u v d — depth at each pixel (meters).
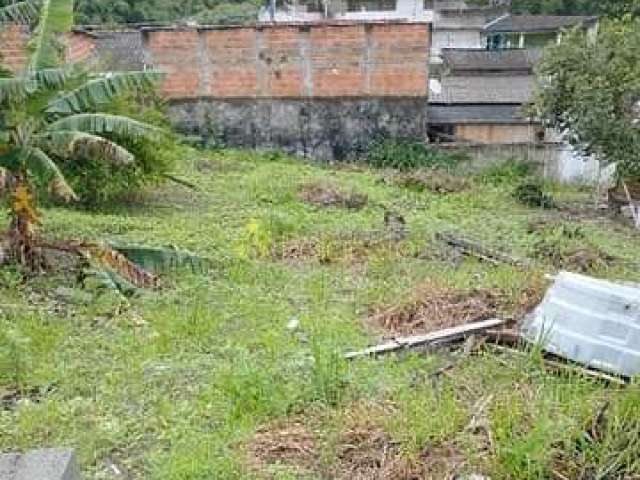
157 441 4.73
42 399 5.28
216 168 16.58
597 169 17.47
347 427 4.70
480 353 6.16
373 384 5.40
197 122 19.12
